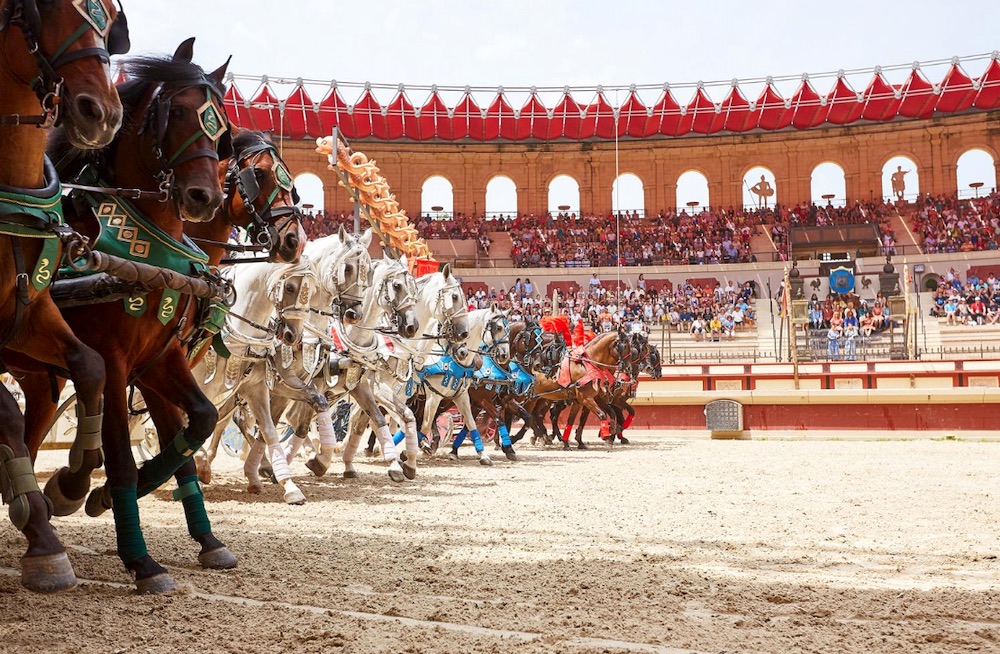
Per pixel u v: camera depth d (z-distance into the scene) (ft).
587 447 68.54
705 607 14.69
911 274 133.49
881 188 156.56
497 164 163.84
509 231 159.63
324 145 57.47
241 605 14.46
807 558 19.80
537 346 61.36
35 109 13.43
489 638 12.49
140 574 15.23
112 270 15.06
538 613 14.10
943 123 153.38
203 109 16.65
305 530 23.48
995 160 151.43
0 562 18.15
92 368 14.01
